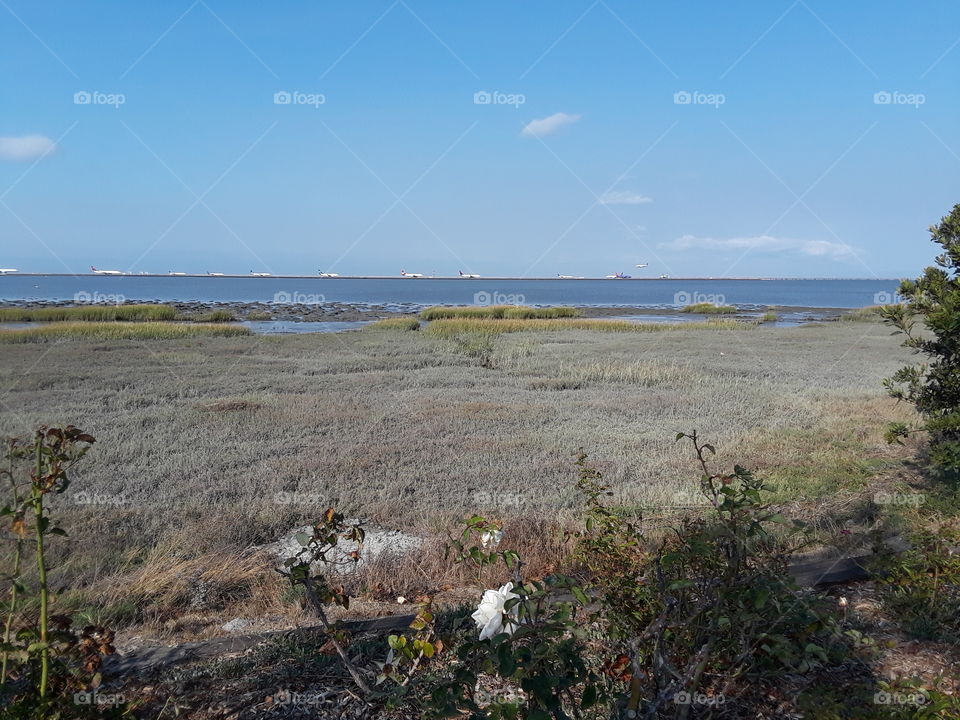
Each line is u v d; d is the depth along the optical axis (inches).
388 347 1019.9
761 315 2373.3
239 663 131.0
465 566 191.2
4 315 1637.6
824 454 345.1
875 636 138.9
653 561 124.6
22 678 107.3
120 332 1219.2
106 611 164.6
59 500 267.0
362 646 135.4
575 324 1534.2
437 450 371.6
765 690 116.0
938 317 261.4
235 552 217.2
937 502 245.9
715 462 335.0
